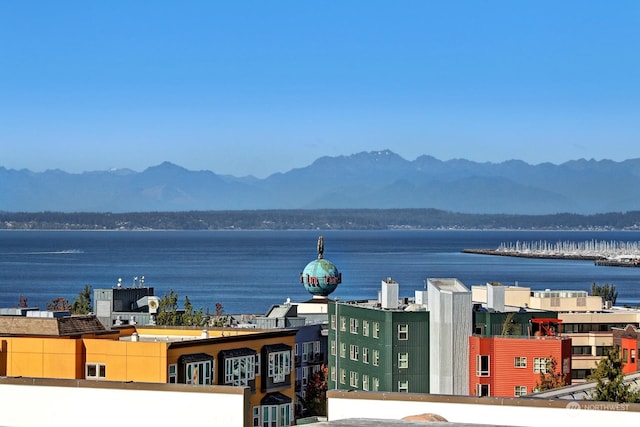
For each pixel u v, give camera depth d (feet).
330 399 206.90
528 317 630.33
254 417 462.60
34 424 225.15
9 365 424.46
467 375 611.47
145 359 414.82
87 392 223.30
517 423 199.93
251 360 455.63
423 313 625.82
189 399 216.54
